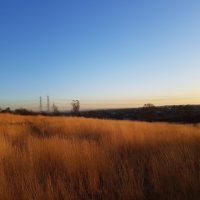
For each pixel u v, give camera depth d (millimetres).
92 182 6801
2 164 7641
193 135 13453
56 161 8250
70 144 9633
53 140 10516
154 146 10664
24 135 15508
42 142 10148
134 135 12812
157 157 8406
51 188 6160
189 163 7637
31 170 7469
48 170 7703
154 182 6637
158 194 6277
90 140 11969
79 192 6559
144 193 6457
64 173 7297
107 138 12414
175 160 7695
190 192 6207
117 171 7711
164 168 7273
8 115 31609
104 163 7918
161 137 12766
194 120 54875
